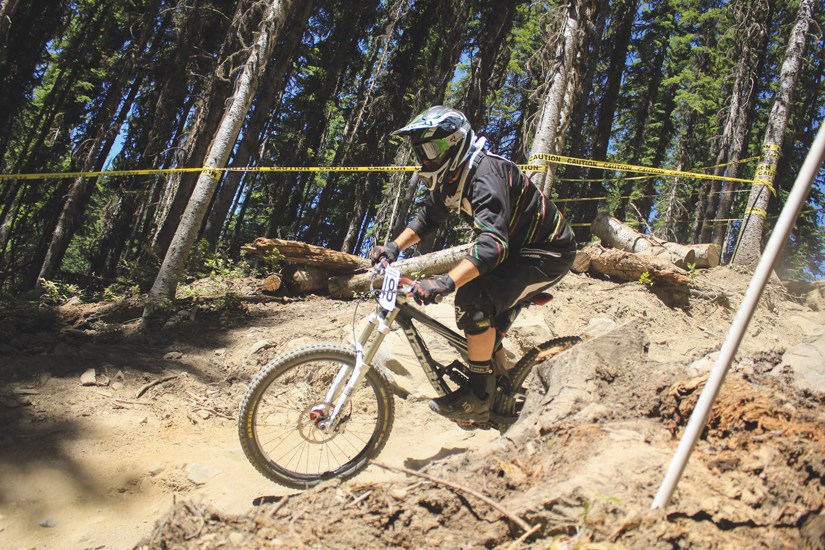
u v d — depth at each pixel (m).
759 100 22.91
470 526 2.41
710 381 2.08
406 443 4.60
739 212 23.61
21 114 21.06
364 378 3.60
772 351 3.30
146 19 17.77
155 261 11.02
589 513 2.21
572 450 2.66
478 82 17.48
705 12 22.50
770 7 18.00
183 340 6.73
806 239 21.89
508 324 3.80
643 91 24.89
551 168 8.72
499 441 3.01
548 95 8.62
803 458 2.32
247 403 3.30
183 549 2.30
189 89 20.27
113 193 20.17
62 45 22.45
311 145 23.89
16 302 7.58
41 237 19.42
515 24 21.17
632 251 10.62
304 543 2.35
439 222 3.87
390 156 22.56
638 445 2.57
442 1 19.86
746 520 2.13
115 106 17.31
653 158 25.50
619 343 3.39
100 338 6.76
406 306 3.56
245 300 8.41
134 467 4.13
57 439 4.36
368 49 26.34
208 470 4.09
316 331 6.68
